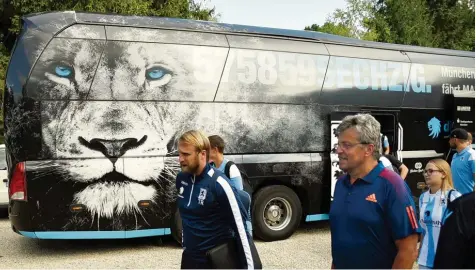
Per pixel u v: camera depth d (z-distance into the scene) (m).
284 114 8.59
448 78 10.41
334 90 9.07
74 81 7.21
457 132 7.02
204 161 3.69
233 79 8.22
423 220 4.61
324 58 9.04
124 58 7.50
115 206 7.35
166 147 7.66
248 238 3.77
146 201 7.51
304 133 8.74
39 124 7.03
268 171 8.41
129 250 8.06
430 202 4.58
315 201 8.87
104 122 7.33
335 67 9.13
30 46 7.12
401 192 2.97
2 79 18.64
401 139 9.77
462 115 10.48
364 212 3.03
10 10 20.69
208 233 3.66
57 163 7.09
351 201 3.10
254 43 8.48
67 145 7.14
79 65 7.26
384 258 3.01
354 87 9.27
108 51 7.42
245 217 3.72
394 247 3.02
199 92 7.95
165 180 7.62
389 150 9.70
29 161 7.01
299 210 8.76
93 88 7.30
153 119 7.60
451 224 2.73
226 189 3.60
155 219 7.58
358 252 3.05
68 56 7.22
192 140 3.64
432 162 4.58
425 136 10.06
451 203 2.78
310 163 8.75
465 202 2.71
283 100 8.60
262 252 7.77
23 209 6.98
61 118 7.13
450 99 10.40
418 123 9.99
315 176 8.80
